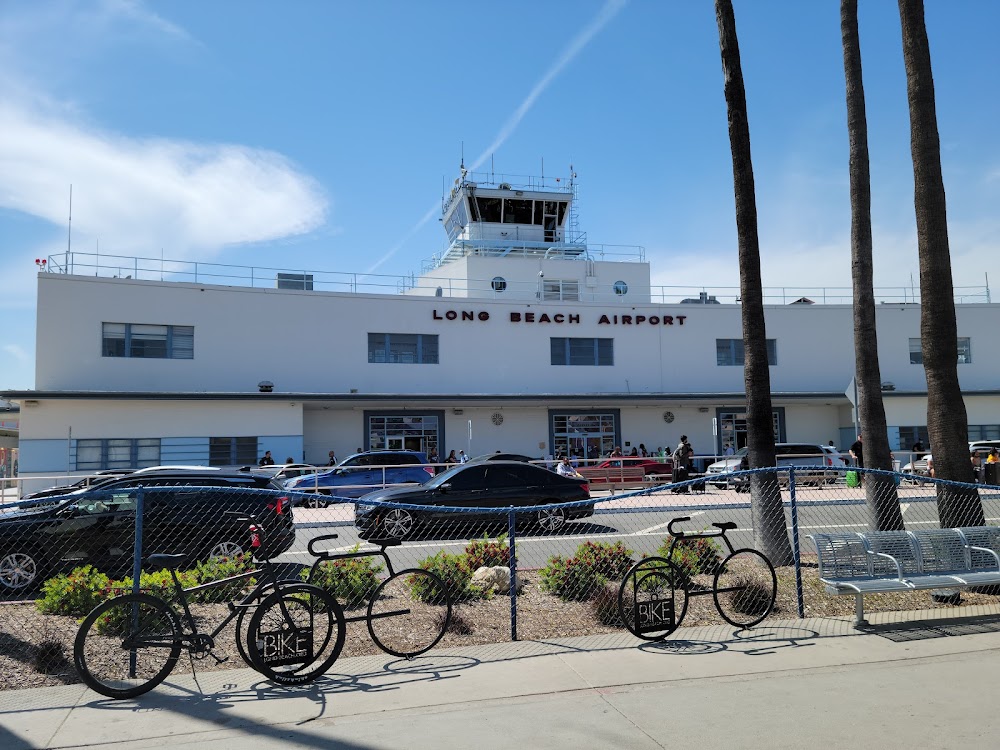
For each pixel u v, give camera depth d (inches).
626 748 183.3
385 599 328.5
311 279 1274.6
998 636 276.2
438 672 244.2
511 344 1310.3
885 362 1445.6
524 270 1504.7
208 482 434.0
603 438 1326.3
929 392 380.5
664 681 232.4
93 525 410.3
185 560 234.2
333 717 204.8
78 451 1055.0
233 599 299.3
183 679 237.0
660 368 1371.8
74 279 1103.0
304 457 1181.1
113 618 267.0
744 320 422.9
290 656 233.5
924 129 377.1
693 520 690.2
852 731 191.9
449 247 1674.5
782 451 1085.8
